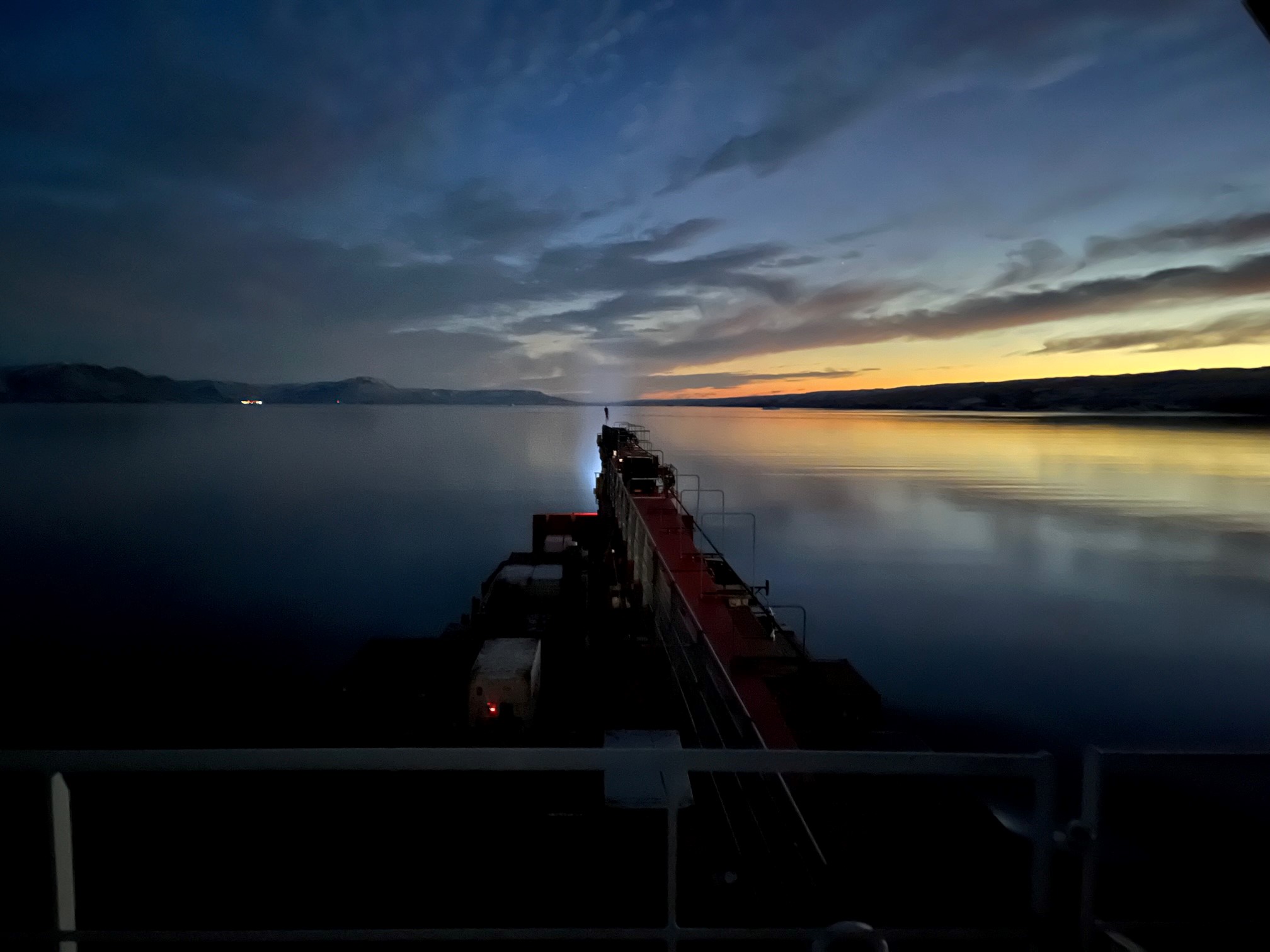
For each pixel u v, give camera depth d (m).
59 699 41.75
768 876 12.52
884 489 141.62
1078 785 33.56
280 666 49.25
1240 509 120.00
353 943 3.49
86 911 12.38
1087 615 63.28
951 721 41.44
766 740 14.66
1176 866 14.10
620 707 21.78
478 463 196.25
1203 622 61.72
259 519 109.62
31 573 76.50
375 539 95.94
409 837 14.30
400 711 23.44
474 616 34.12
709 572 24.84
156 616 61.59
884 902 11.98
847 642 56.31
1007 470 175.88
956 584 74.12
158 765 3.11
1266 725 40.66
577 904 12.02
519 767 3.09
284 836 14.64
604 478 58.97
